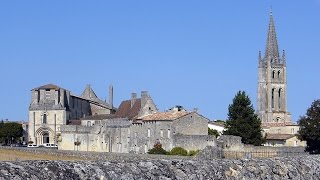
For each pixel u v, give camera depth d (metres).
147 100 138.88
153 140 120.50
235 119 123.25
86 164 19.98
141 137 124.94
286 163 29.25
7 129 185.50
